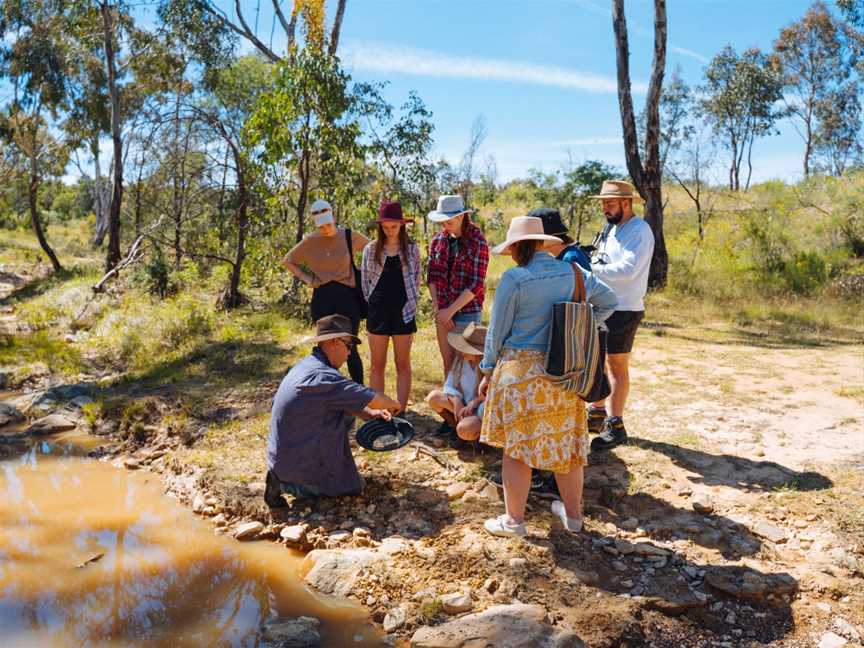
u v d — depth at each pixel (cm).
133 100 2436
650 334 1041
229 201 1448
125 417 664
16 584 395
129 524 472
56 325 1220
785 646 321
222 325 1022
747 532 414
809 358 867
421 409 645
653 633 331
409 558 395
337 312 629
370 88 1209
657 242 1467
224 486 499
